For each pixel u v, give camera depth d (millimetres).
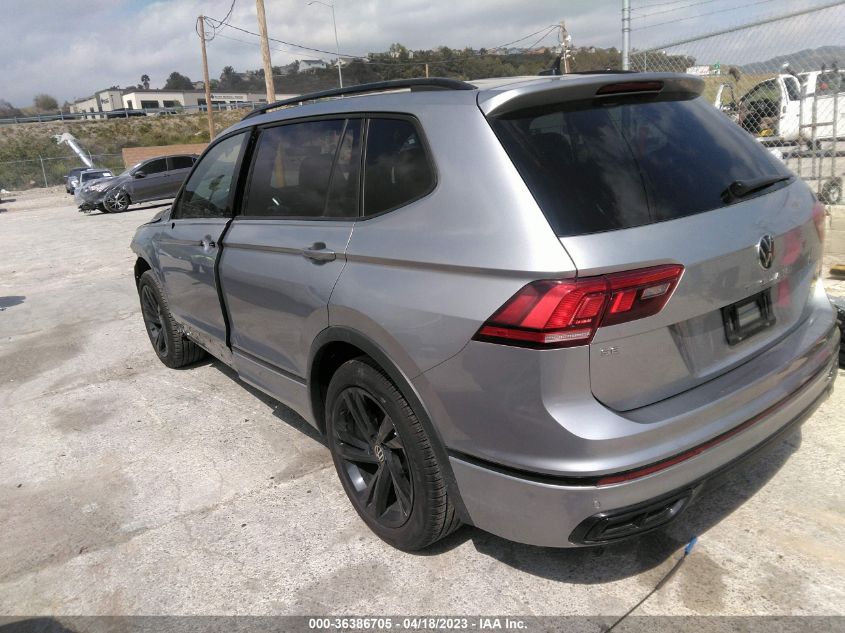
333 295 2662
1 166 41781
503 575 2572
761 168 2598
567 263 1938
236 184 3627
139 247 4969
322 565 2725
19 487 3580
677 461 2072
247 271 3336
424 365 2271
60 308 7715
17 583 2783
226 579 2693
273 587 2621
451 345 2172
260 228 3312
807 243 2596
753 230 2279
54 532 3127
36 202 31234
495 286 2070
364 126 2783
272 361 3373
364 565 2701
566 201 2061
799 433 3377
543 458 2037
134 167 21531
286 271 3010
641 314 1992
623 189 2133
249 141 3592
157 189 21500
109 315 7184
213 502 3264
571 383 1975
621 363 2014
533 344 1969
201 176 4160
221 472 3547
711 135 2545
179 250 4191
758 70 6562
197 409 4414
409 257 2350
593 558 2619
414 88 2711
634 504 2037
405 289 2346
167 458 3760
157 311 5160
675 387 2145
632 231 2041
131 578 2748
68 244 13789
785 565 2486
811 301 2750
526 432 2051
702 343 2199
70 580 2771
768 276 2352
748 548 2592
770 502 2852
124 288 8516
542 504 2088
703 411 2115
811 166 6930
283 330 3139
